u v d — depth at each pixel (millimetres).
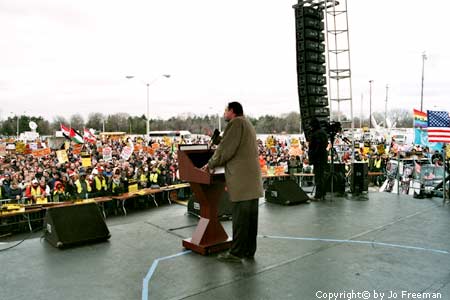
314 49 9078
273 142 31391
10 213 9938
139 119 98562
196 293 3334
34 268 4031
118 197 12562
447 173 9422
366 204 7625
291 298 3205
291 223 5977
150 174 15172
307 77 9062
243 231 4125
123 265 4098
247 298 3215
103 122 87500
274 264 4047
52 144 40750
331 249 4574
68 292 3416
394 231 5422
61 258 4352
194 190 4539
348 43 9258
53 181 13758
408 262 4086
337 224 5891
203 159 4828
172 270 3916
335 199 8273
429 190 9055
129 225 5988
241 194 4016
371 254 4371
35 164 17719
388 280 3582
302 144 28891
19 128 88188
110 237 5199
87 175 13766
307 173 17594
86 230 4945
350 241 4918
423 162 15422
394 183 12430
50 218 4902
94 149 29547
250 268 3936
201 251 4426
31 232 10312
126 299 3254
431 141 7945
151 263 4148
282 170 17281
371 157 19656
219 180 4238
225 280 3619
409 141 39750
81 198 12375
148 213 12742
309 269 3891
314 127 8258
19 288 3514
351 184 9039
